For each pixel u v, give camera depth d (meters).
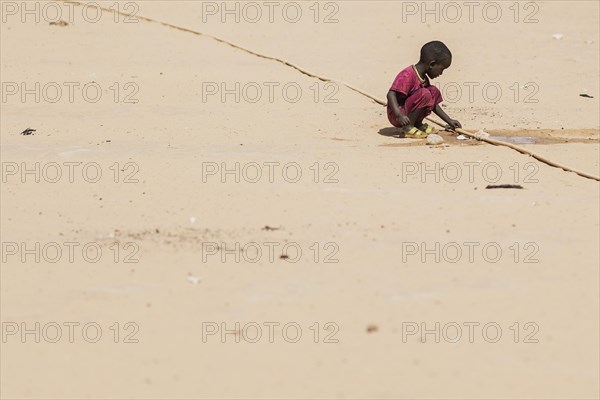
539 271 23.61
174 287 22.73
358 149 34.53
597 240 25.52
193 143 35.38
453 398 18.14
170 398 18.17
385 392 18.31
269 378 18.84
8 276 23.53
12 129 37.28
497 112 40.25
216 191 29.69
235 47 50.50
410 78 35.78
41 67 46.25
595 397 18.28
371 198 29.05
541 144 35.38
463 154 34.03
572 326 21.00
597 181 31.06
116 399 18.17
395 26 55.16
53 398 18.23
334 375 18.94
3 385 18.67
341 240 25.58
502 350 20.00
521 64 47.94
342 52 50.19
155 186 30.20
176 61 47.53
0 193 29.77
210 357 19.67
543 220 27.11
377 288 22.64
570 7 58.91
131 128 37.44
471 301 22.02
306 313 21.39
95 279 23.25
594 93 43.25
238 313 21.41
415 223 26.91
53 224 27.08
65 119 38.62
